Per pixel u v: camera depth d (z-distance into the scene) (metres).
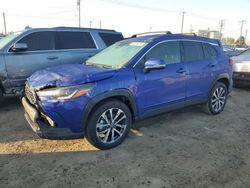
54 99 3.55
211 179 3.30
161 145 4.25
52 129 3.65
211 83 5.59
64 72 4.02
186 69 4.97
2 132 4.68
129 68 4.18
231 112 6.23
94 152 3.97
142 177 3.32
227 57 6.09
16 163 3.61
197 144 4.33
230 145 4.32
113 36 7.84
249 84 8.62
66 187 3.09
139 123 5.25
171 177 3.33
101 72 3.89
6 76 5.95
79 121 3.68
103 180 3.24
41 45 6.46
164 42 4.73
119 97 4.12
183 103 5.07
